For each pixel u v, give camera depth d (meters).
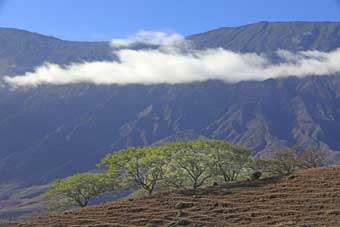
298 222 78.00
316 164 128.88
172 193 102.56
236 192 98.19
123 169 115.38
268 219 81.38
